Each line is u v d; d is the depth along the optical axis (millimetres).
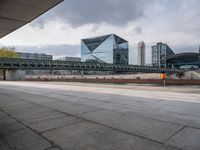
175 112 7555
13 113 7434
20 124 5824
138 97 12422
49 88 20969
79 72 146250
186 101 10547
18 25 11125
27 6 8406
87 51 172375
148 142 4289
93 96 13047
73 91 16953
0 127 5500
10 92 16219
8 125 5707
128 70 91500
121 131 5098
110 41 157125
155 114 7184
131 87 21844
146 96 12938
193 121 6121
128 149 3912
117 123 5906
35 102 10344
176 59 175375
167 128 5355
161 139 4477
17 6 8383
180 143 4223
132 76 80875
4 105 9352
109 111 7801
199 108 8414
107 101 10656
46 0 7801
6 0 7719
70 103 9977
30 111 7836
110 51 157000
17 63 62469
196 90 17172
